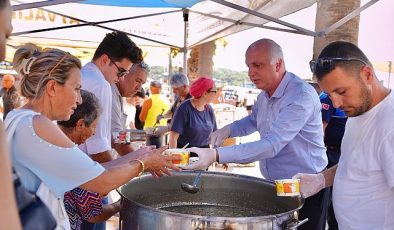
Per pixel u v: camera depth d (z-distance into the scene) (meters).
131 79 2.89
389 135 1.40
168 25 5.99
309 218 2.36
